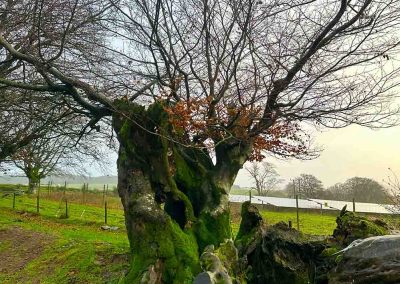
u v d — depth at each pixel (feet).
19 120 43.78
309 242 29.32
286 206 121.90
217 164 34.01
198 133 33.19
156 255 28.45
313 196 175.83
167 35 38.86
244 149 34.22
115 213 105.81
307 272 28.50
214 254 26.17
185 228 31.27
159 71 38.34
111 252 52.34
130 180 30.86
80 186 157.89
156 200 31.58
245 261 29.43
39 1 37.22
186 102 31.86
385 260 21.88
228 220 32.24
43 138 42.93
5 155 42.45
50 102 41.14
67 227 79.66
